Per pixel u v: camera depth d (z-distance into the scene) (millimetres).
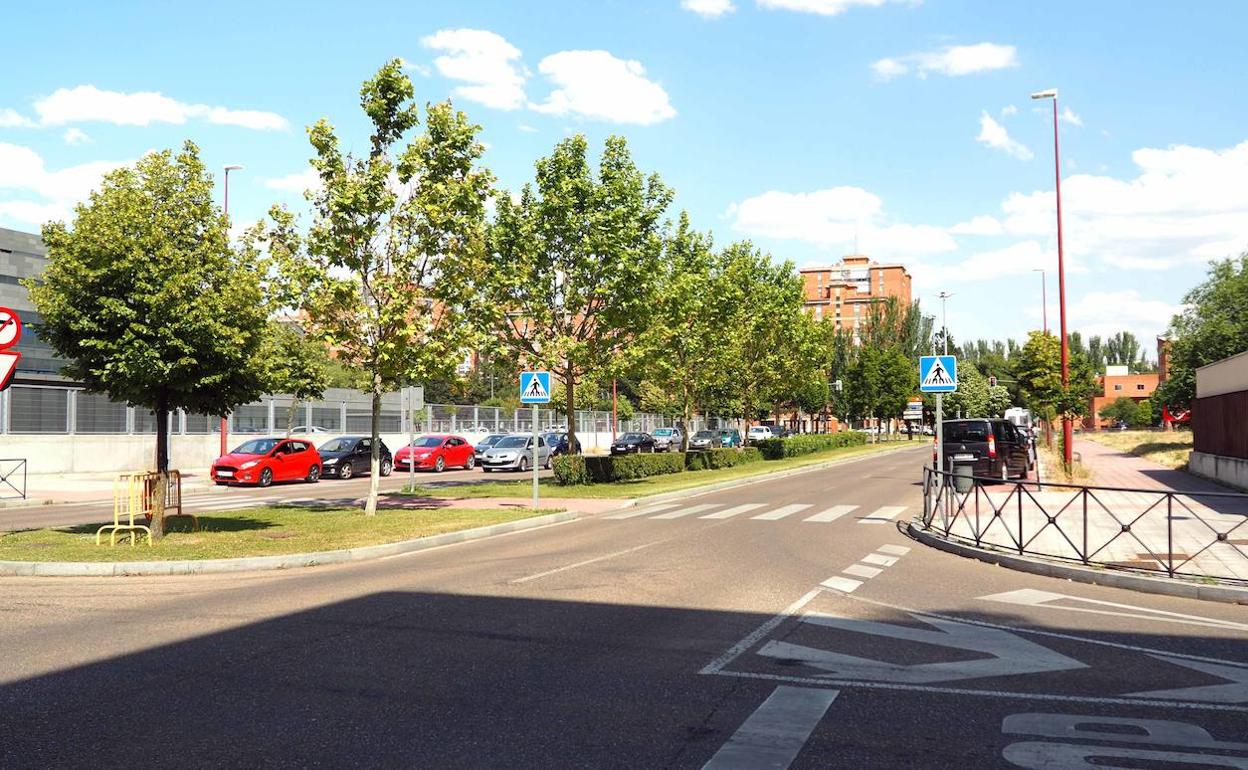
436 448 37906
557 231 25750
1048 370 26984
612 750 4570
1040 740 4734
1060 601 8930
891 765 4359
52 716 5160
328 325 16938
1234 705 5387
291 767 4336
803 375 45844
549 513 17703
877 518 17141
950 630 7488
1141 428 97125
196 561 11164
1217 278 41156
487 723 5016
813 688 5734
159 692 5652
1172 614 8312
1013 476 26328
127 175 12875
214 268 13148
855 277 144750
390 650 6770
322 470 31500
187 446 36656
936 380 17016
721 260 40625
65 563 10875
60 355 13195
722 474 31156
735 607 8445
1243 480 20734
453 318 17672
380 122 17234
